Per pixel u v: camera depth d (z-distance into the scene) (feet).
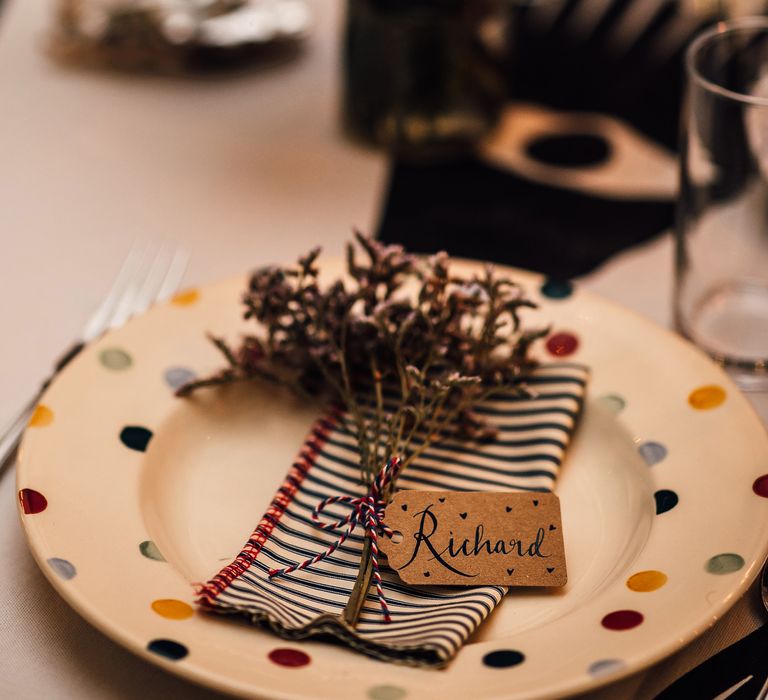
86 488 1.60
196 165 2.44
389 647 1.40
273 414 1.81
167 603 1.45
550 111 2.61
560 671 1.37
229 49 2.69
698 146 1.88
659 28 2.84
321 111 2.63
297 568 1.55
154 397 1.78
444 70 2.35
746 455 1.62
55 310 2.06
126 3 2.67
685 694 1.45
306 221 2.28
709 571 1.47
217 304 1.93
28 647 1.51
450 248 2.20
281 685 1.35
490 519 1.57
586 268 2.16
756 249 1.98
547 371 1.80
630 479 1.69
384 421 1.77
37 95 2.64
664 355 1.81
